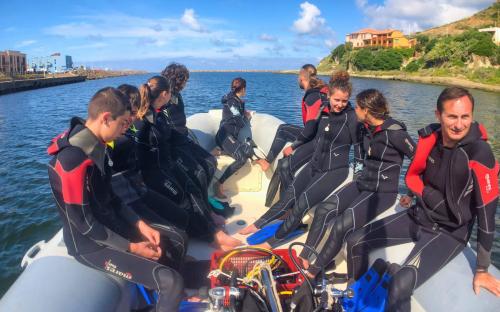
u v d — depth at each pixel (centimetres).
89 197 213
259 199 466
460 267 228
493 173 209
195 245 343
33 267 229
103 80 8938
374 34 11081
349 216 281
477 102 3394
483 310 203
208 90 3566
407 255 254
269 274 222
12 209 743
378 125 285
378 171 291
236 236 365
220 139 496
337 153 339
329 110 343
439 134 230
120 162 282
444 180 229
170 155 370
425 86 5434
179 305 222
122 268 221
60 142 202
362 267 273
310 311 215
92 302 209
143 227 249
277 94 3334
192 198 340
